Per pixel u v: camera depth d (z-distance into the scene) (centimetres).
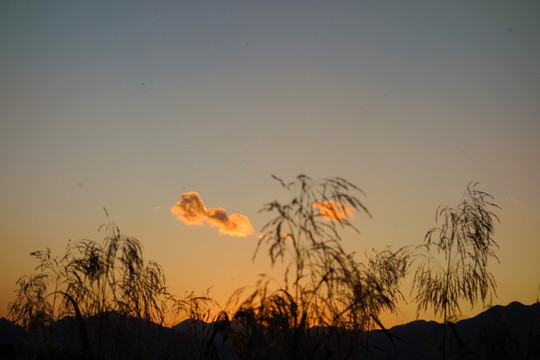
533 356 900
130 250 1036
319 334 816
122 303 1026
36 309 1171
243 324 840
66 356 1023
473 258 1115
